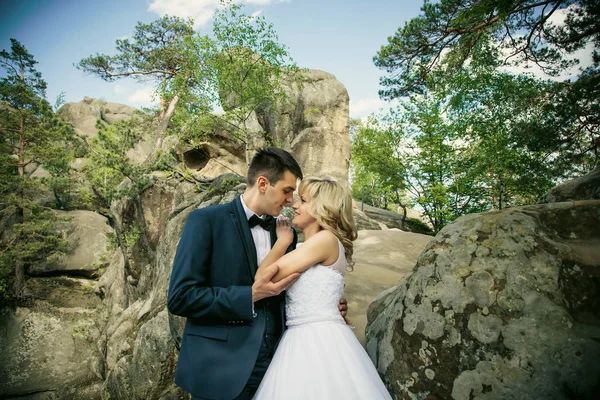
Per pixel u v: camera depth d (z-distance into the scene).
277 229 2.23
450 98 15.22
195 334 1.98
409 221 22.48
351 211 2.28
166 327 6.52
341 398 1.74
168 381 6.31
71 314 17.03
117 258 17.08
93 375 14.41
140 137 16.44
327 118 20.80
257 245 2.23
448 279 2.02
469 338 1.83
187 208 8.81
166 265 7.92
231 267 2.04
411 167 18.17
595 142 10.13
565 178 12.16
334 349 1.91
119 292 15.18
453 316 1.92
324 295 2.06
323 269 2.10
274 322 2.14
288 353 1.95
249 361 1.92
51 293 18.36
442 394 1.84
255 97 11.67
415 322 2.06
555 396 1.59
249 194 2.21
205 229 2.04
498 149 14.09
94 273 19.80
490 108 14.38
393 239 9.77
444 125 16.73
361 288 5.62
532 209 2.09
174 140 16.22
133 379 6.68
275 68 11.58
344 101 21.45
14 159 19.86
